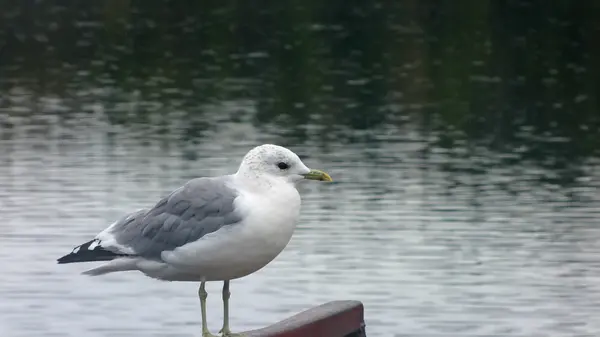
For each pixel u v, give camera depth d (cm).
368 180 2522
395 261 1906
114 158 2784
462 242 2028
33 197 2345
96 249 933
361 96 3716
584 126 3238
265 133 3128
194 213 896
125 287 1784
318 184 2480
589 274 1847
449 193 2411
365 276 1830
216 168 2666
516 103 3594
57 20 5188
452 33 4747
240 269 901
